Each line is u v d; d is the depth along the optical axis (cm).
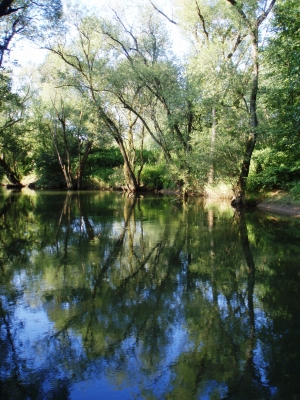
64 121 3130
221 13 1869
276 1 1520
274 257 763
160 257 780
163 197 2383
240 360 371
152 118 2208
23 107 2786
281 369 355
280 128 1279
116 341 411
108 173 3325
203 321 464
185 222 1242
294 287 585
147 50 2244
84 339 414
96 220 1305
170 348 395
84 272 670
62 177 3506
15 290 569
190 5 1888
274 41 1349
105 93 2305
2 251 826
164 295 555
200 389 322
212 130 1772
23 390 322
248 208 1647
